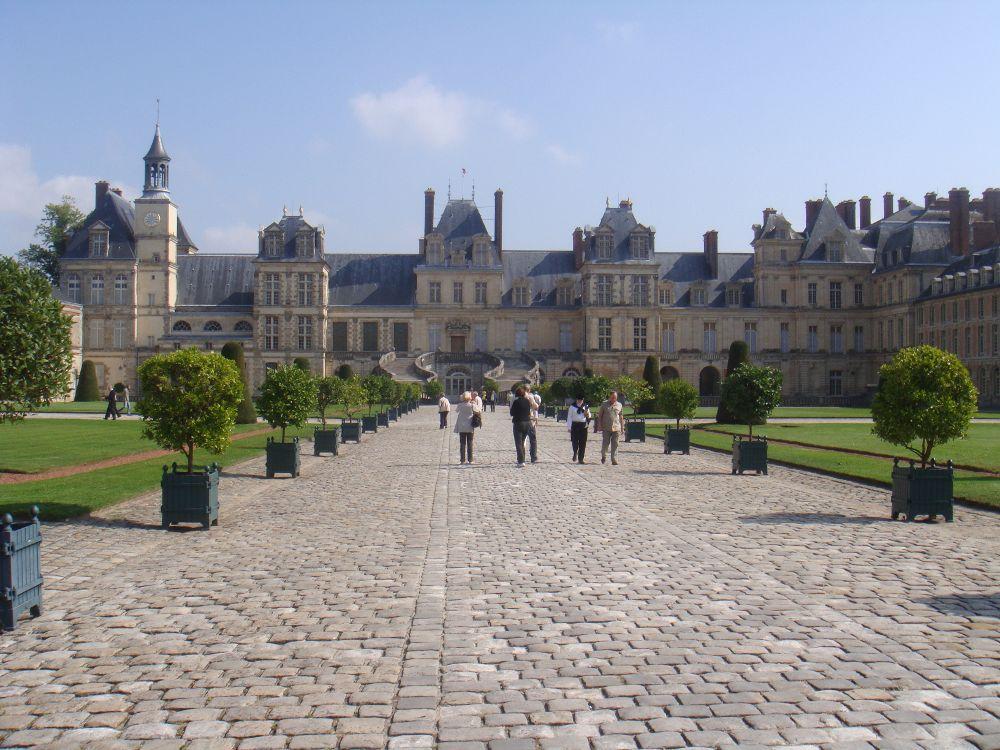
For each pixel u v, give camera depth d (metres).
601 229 102.50
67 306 92.44
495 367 98.44
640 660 8.71
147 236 99.06
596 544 14.68
